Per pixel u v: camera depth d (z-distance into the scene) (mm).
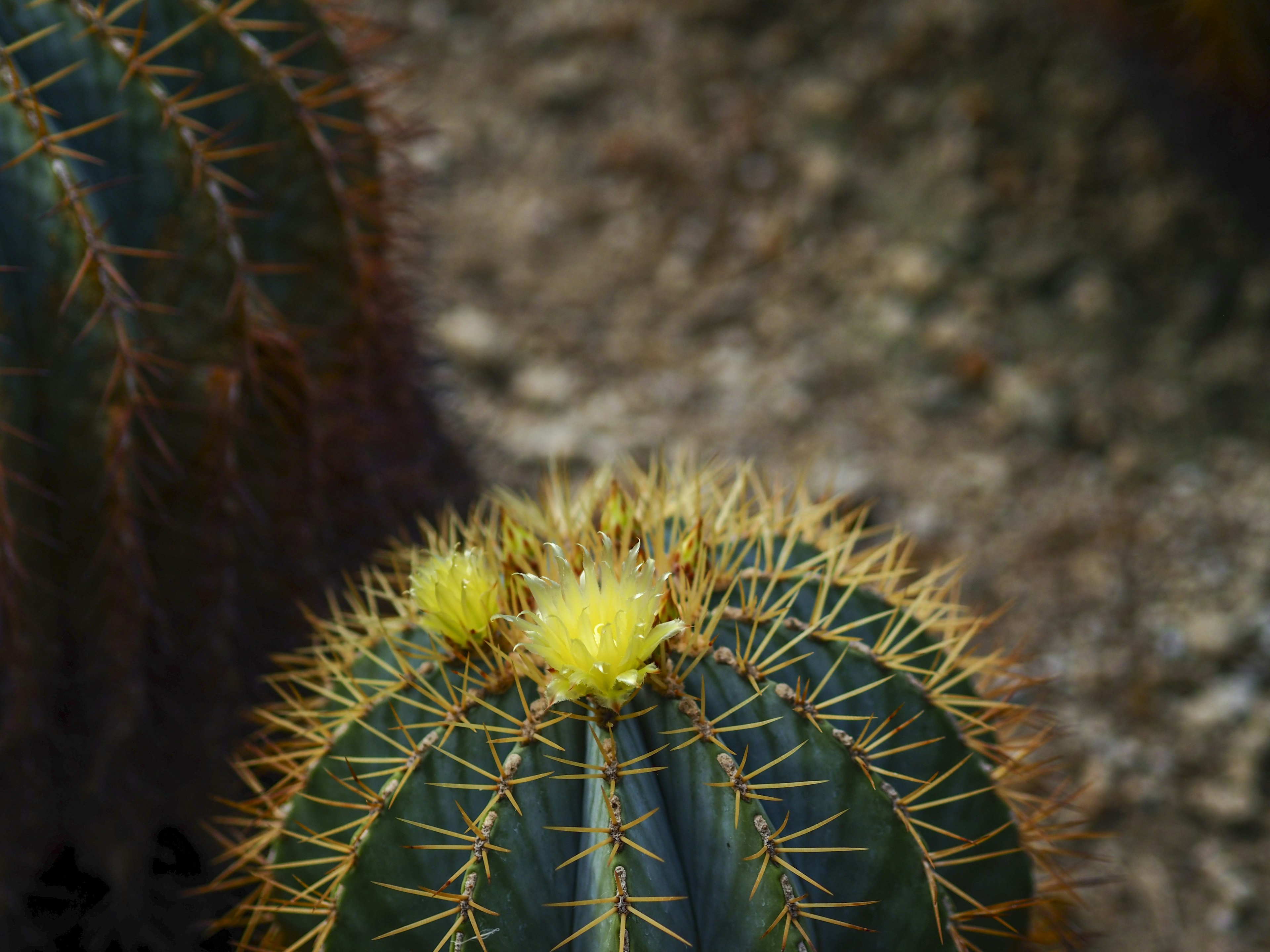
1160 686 1125
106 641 779
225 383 784
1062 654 1161
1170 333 1446
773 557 744
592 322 1527
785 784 669
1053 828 758
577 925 668
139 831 797
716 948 663
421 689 699
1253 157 1500
